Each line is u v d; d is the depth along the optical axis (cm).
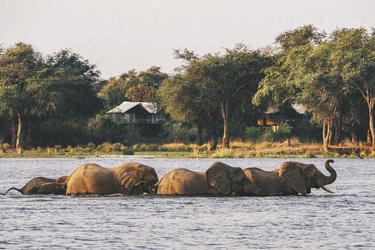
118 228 2839
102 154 13488
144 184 3881
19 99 14538
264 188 3909
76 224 2933
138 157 11525
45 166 8188
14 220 3033
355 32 13150
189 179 3844
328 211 3344
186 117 15075
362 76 12231
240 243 2520
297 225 2920
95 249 2403
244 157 11550
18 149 13538
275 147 14175
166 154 13475
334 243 2520
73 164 8781
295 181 3928
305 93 12581
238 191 3850
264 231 2775
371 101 12531
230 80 14325
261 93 13688
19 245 2462
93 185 3816
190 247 2444
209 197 3812
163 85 14988
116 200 3681
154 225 2914
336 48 13012
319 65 12775
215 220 3047
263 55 14775
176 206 3472
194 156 11594
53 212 3269
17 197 3844
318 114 12756
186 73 14575
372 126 12562
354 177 5894
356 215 3209
